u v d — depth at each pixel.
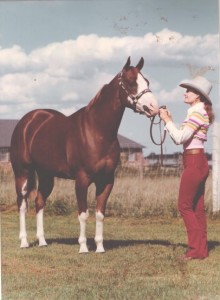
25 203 7.62
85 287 5.29
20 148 7.66
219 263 6.16
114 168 6.79
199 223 6.44
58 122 7.29
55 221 10.07
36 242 7.76
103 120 6.61
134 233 8.62
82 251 6.83
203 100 6.30
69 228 9.24
